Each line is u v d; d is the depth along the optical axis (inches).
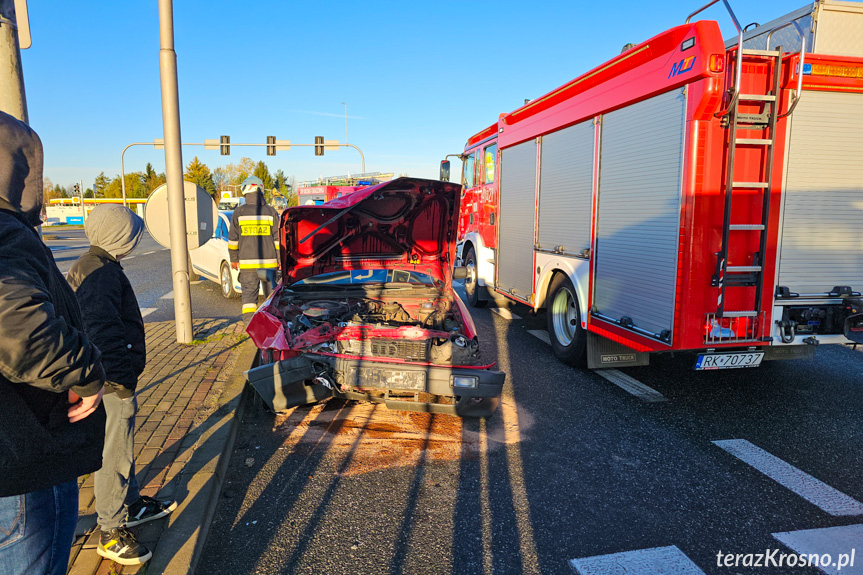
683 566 112.1
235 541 118.7
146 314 364.2
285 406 177.8
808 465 157.8
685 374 244.5
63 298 65.6
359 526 125.3
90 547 106.0
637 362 235.5
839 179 184.5
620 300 209.9
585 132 233.3
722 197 173.5
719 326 180.2
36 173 62.2
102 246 97.1
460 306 208.4
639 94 193.6
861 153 185.5
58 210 2511.1
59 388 58.8
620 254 209.2
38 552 62.2
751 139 172.4
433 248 235.8
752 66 171.0
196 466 139.2
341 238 222.5
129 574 98.7
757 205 178.5
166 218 254.7
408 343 170.7
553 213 264.1
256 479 146.5
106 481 99.0
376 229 223.6
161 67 241.8
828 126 181.2
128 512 110.9
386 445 168.7
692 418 193.2
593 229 226.7
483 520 128.5
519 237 306.8
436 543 119.3
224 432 159.6
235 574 107.8
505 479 148.6
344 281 228.8
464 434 178.1
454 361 169.5
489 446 169.3
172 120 246.8
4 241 55.7
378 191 198.1
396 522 127.2
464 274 242.8
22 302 53.4
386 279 232.2
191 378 209.3
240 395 189.2
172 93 244.7
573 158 244.2
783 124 175.8
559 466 156.4
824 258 186.9
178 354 243.8
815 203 183.2
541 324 343.9
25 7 131.3
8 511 59.2
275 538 120.1
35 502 61.4
